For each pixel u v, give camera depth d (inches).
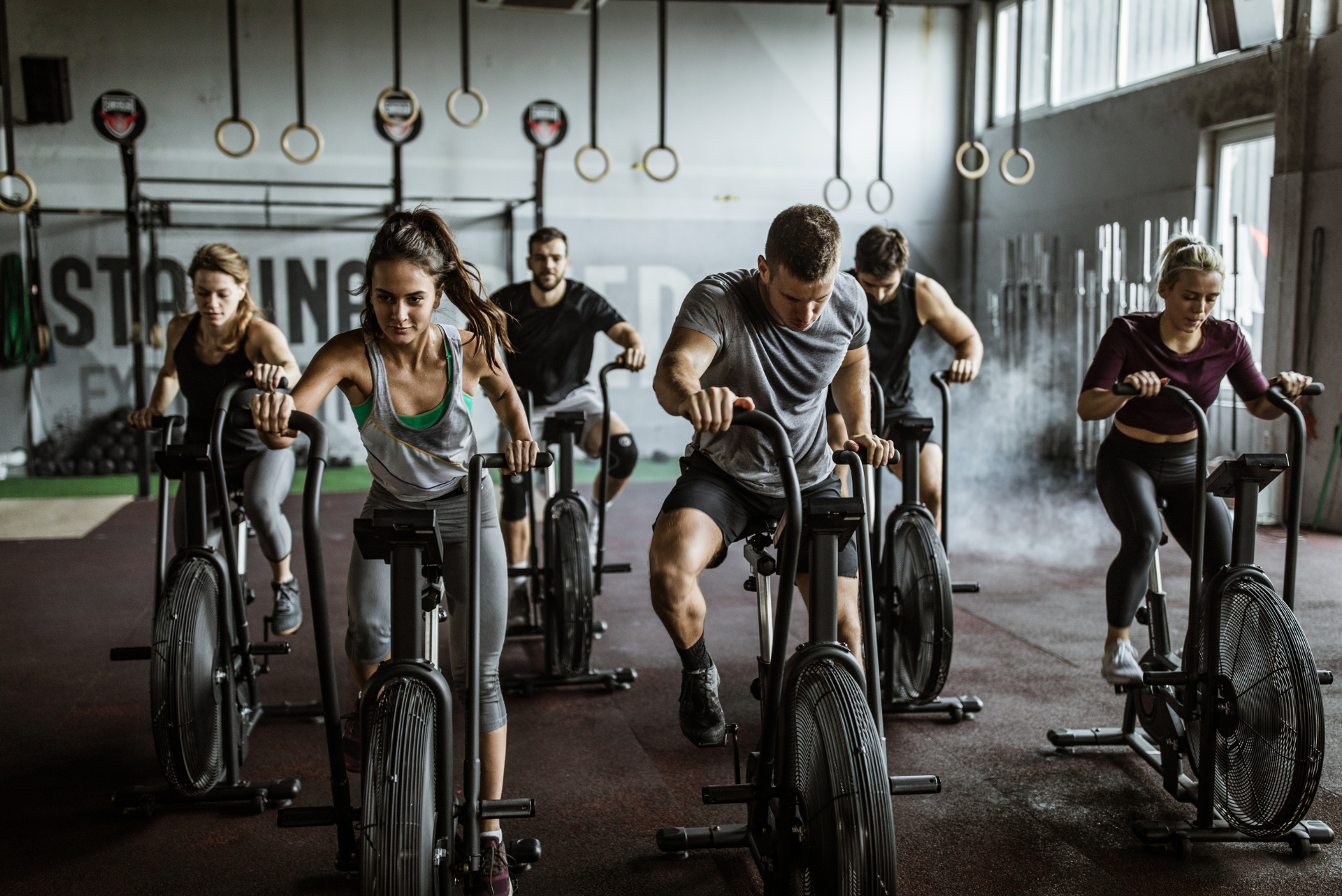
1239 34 236.8
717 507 85.4
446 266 74.6
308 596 181.6
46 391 318.0
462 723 119.3
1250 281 260.2
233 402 117.3
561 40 336.2
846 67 354.6
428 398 78.4
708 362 80.6
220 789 99.3
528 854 83.4
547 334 161.2
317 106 323.9
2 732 119.1
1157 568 107.3
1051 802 100.2
